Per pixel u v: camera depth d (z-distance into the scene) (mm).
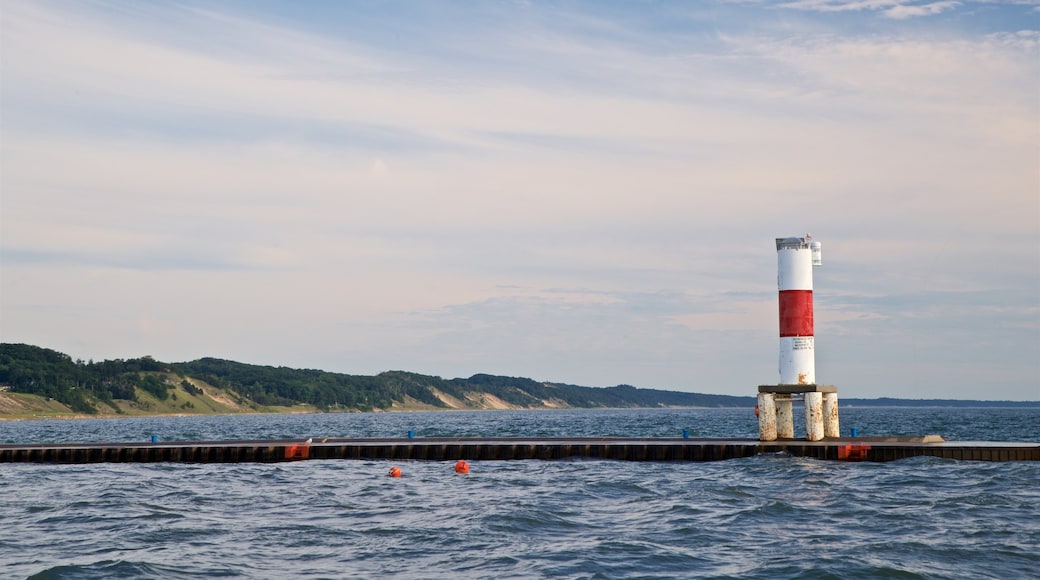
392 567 18844
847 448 35875
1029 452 34938
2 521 25391
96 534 23031
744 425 136875
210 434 117812
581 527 22984
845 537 21031
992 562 18297
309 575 18203
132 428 163500
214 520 24984
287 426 166000
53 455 43062
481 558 19484
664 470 35594
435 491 30719
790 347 37156
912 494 27594
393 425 167500
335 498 29359
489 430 128250
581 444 40406
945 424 134000
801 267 37031
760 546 20188
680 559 19031
